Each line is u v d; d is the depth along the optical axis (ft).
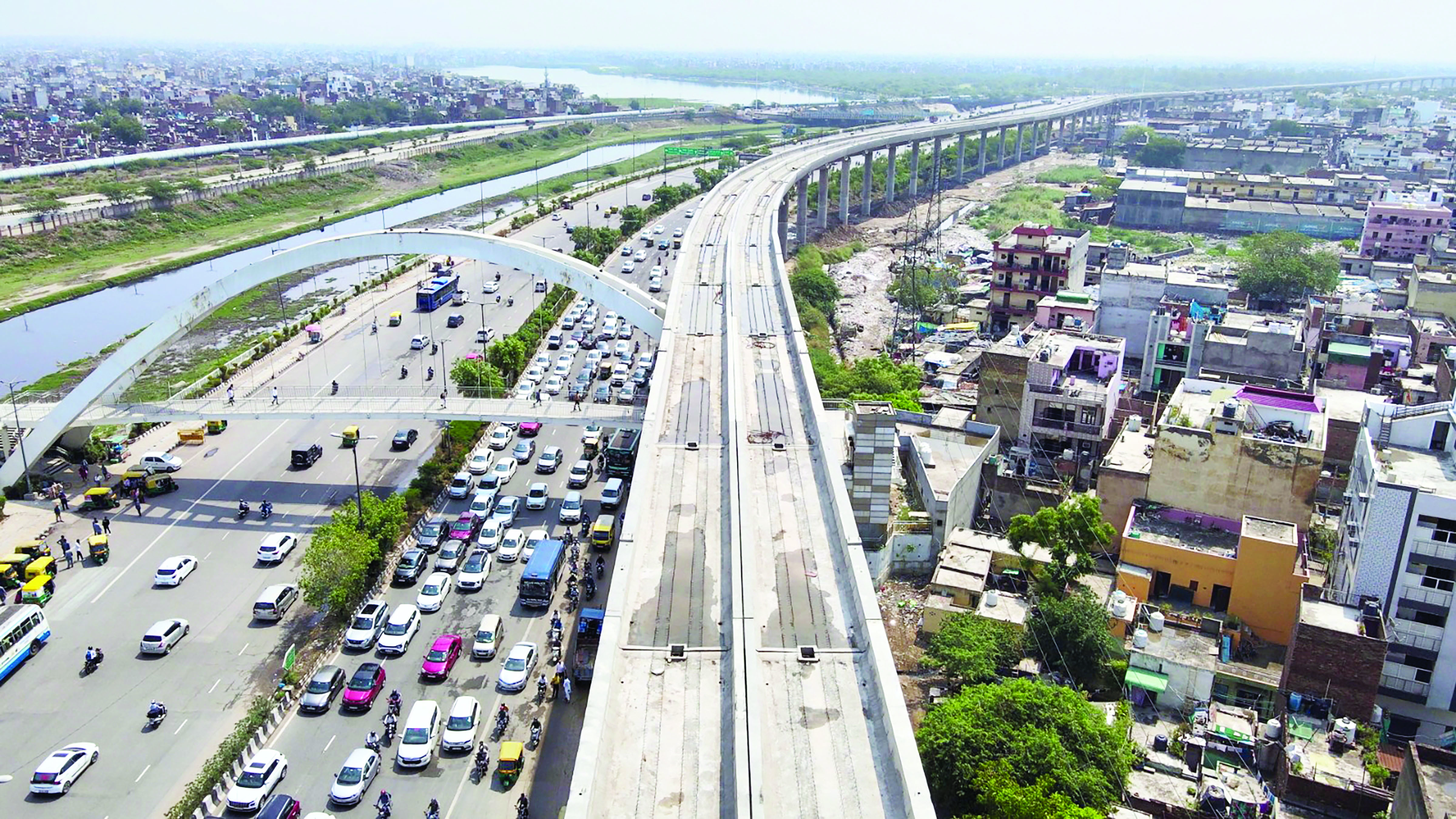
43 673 273.54
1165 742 231.50
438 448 419.74
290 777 233.76
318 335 571.28
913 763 166.71
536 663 279.28
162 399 486.38
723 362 389.60
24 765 239.09
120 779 235.81
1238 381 424.87
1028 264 571.28
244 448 425.28
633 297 457.27
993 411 392.47
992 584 308.81
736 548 233.76
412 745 239.71
